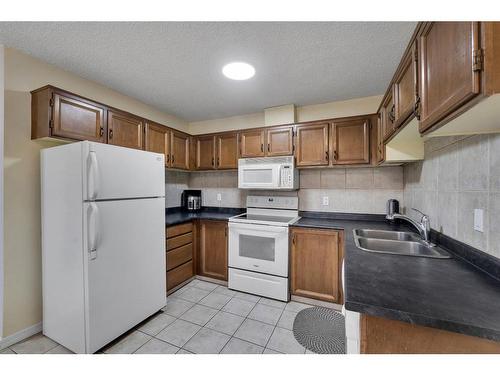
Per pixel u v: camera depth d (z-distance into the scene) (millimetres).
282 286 2334
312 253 2264
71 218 1588
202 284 2734
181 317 2037
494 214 987
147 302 1943
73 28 1450
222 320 1993
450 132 984
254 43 1592
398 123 1395
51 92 1694
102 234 1589
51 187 1713
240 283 2539
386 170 2496
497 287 884
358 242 1599
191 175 3631
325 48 1647
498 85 586
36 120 1753
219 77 2096
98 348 1556
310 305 2258
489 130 946
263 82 2186
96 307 1546
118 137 2178
